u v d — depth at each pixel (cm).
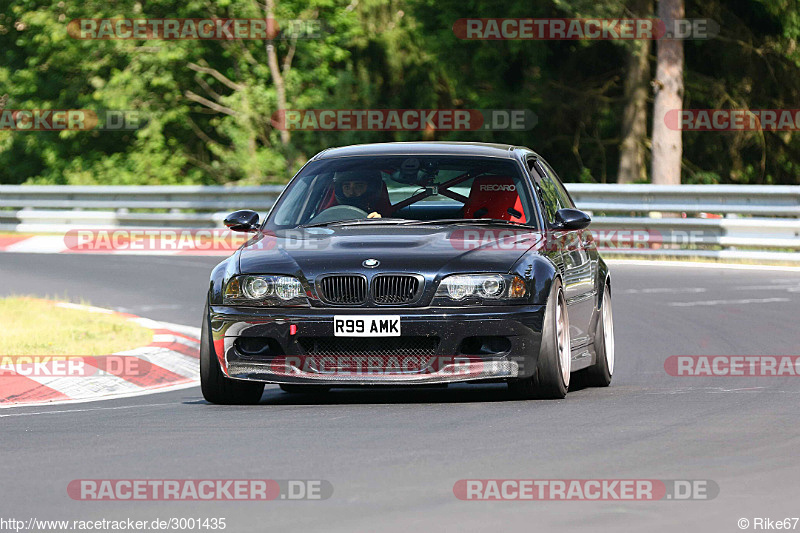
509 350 2842
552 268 2936
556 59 10425
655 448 2262
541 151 10781
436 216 3194
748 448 2261
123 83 11162
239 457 2214
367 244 2958
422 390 3259
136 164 11194
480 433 2439
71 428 2627
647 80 10225
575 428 2489
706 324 4622
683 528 1700
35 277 6388
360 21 10994
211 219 8369
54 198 8944
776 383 3294
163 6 11194
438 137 10556
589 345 3269
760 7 10344
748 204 7100
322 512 1791
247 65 11262
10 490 1964
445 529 1692
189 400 3162
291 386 3381
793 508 1806
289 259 2928
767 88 10594
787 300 5275
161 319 4938
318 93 10744
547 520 1738
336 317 2828
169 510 1816
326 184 3262
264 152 10775
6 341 4025
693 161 10781
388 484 1966
